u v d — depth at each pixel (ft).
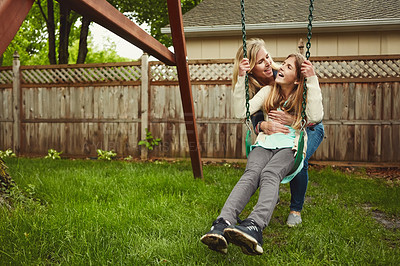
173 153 24.02
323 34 27.84
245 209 10.89
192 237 7.83
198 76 23.79
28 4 5.33
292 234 8.45
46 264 6.62
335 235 8.21
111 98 24.67
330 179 17.08
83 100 25.02
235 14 30.30
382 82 21.68
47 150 25.63
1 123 26.23
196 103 23.70
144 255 6.77
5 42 4.91
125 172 16.08
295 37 28.12
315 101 8.23
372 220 10.27
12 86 25.84
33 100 25.68
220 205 10.83
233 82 10.61
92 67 24.80
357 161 22.20
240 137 23.36
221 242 6.05
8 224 7.81
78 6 6.81
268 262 6.70
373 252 7.30
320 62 22.35
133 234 7.84
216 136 23.59
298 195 9.53
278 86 8.90
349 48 27.66
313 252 7.43
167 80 23.84
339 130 22.29
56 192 11.44
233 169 19.22
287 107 8.65
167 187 12.77
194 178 15.07
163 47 11.94
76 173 15.23
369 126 21.99
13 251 6.77
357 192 14.06
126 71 24.43
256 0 33.47
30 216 8.41
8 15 4.95
